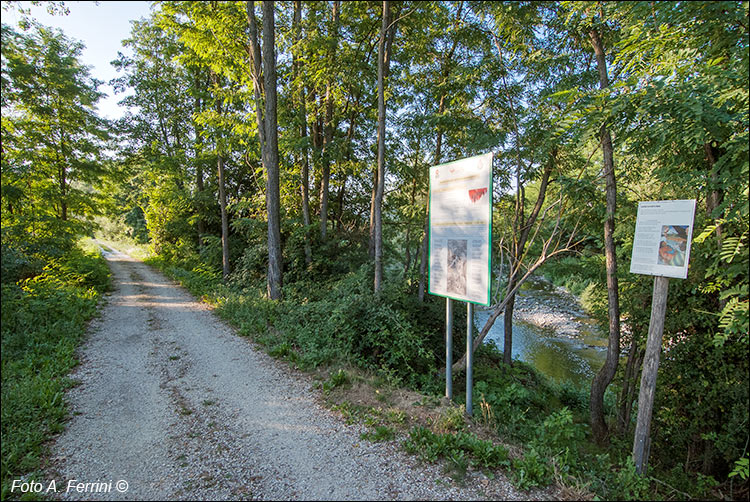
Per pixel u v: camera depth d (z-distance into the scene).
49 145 13.34
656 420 5.75
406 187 12.95
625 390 6.63
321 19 11.70
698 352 5.18
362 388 5.27
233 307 9.60
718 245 4.59
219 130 13.21
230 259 17.00
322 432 4.10
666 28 4.43
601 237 7.66
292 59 11.95
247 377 5.66
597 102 4.90
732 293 3.85
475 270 4.36
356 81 11.09
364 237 14.13
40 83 12.88
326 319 7.43
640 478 3.67
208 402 4.79
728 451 4.64
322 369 5.99
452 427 4.21
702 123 4.00
